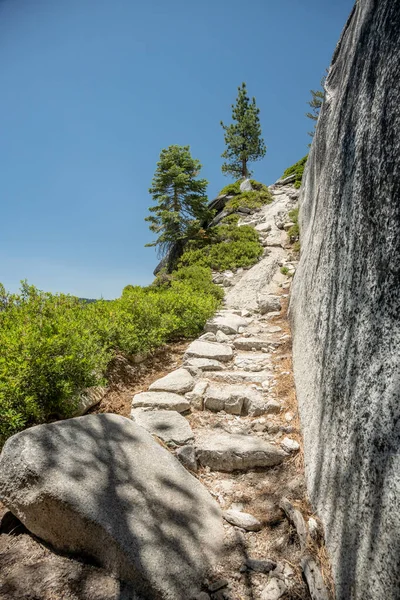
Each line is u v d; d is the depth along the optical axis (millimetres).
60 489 2080
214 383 4219
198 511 2355
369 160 2025
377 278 1771
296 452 2938
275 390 3943
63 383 3240
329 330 2594
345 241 2430
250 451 2896
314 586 1820
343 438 1979
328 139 4031
